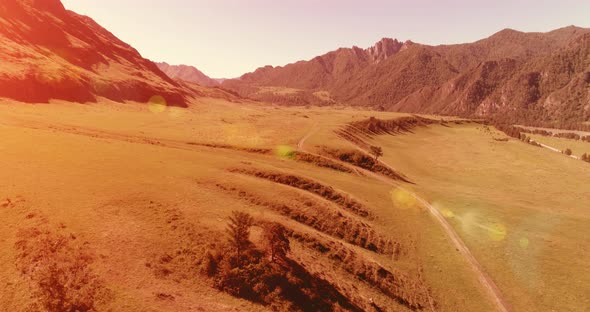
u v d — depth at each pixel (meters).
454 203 81.44
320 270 39.22
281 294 32.84
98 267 30.12
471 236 63.03
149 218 39.81
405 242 57.44
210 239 37.12
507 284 48.69
